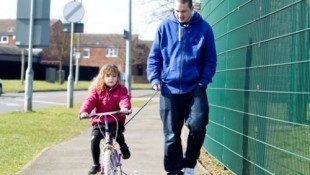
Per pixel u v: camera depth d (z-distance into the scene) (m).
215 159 11.20
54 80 75.94
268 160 7.14
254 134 7.84
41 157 11.81
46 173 9.95
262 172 7.39
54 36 90.19
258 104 7.65
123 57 108.94
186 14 8.10
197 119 7.97
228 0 9.91
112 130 8.16
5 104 33.50
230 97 9.58
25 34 24.12
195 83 8.16
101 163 8.66
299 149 6.03
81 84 79.81
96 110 8.41
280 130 6.67
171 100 8.23
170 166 8.40
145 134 17.41
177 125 8.37
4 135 16.12
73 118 23.05
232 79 9.44
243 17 8.69
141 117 25.44
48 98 43.16
